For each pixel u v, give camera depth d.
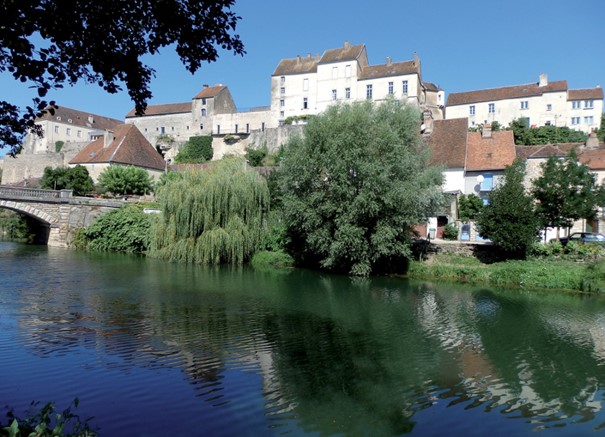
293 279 24.17
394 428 8.01
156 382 9.57
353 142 24.38
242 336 13.13
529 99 61.25
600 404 9.15
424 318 16.03
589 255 24.62
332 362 11.21
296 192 27.00
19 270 24.77
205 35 6.23
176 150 70.75
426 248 28.03
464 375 10.60
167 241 30.23
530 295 20.98
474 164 36.50
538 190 27.06
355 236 24.42
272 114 64.81
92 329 13.35
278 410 8.50
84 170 50.69
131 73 6.14
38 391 8.96
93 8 5.55
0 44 4.82
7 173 69.94
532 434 7.92
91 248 37.78
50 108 5.66
